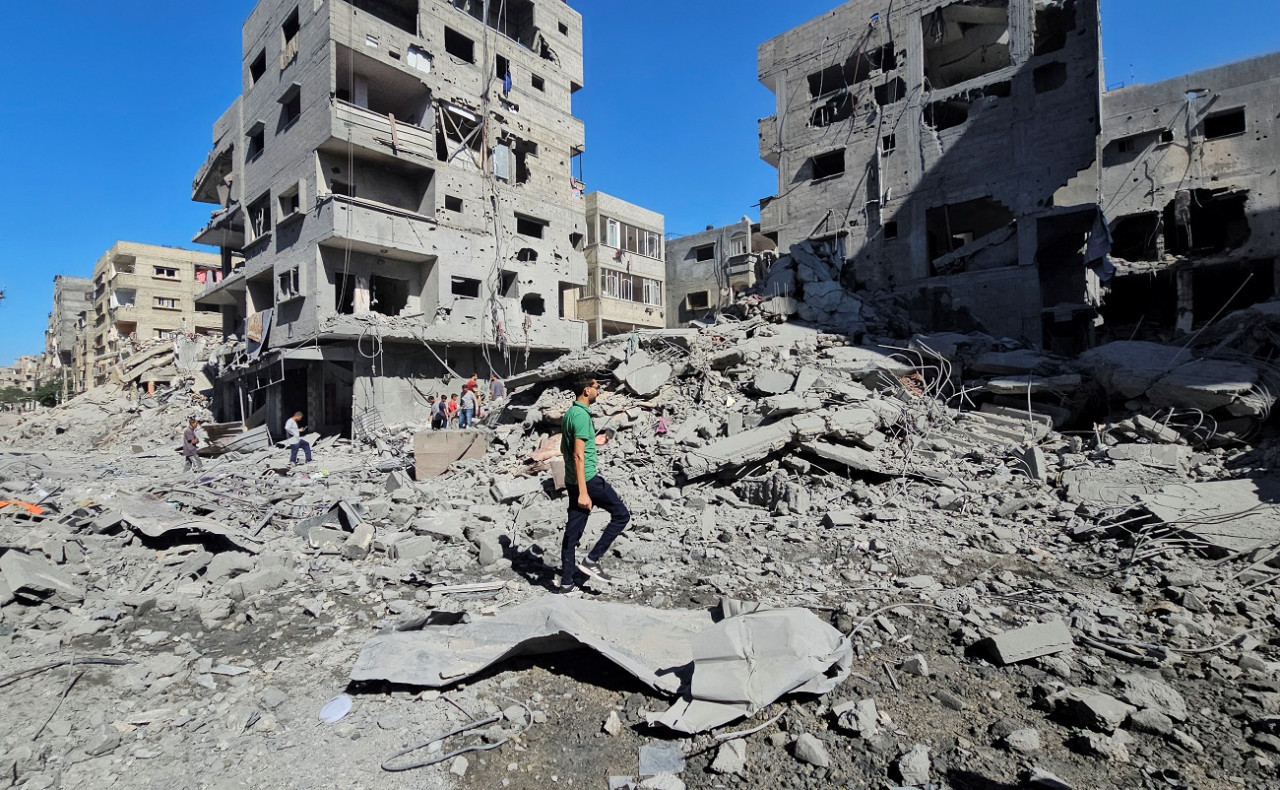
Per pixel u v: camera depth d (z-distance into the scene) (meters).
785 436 8.51
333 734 3.07
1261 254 20.97
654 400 12.45
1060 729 2.98
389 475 10.77
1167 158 22.78
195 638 4.34
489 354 25.39
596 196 33.66
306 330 20.69
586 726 3.13
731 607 4.10
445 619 4.21
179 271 49.53
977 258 21.53
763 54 27.12
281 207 22.88
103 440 27.94
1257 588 4.66
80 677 3.63
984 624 4.16
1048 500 7.13
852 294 17.94
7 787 2.60
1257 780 2.56
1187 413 8.49
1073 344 21.77
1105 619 4.27
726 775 2.71
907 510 7.04
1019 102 20.69
